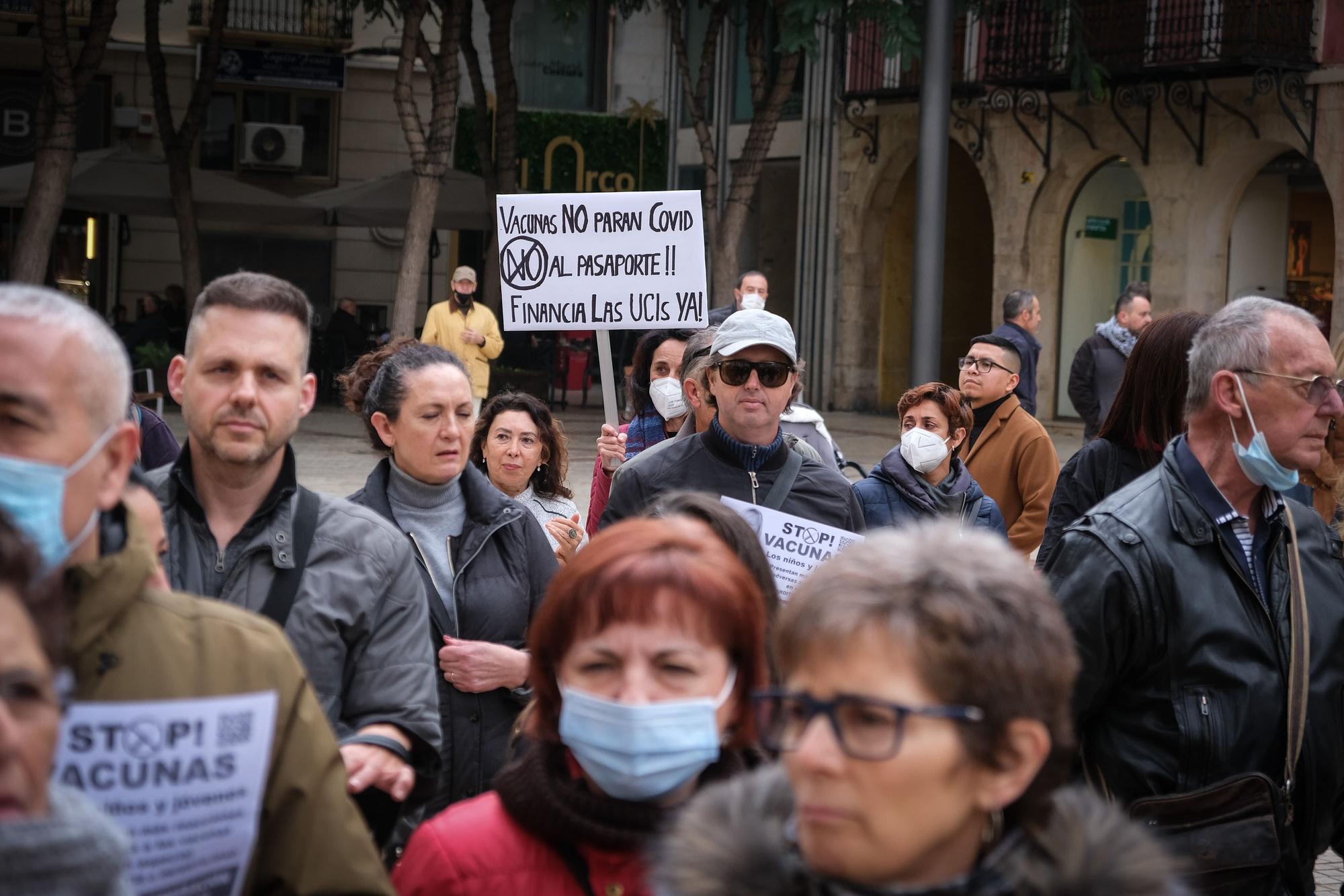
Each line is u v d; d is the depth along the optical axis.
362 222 28.03
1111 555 3.77
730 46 33.28
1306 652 3.76
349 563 3.70
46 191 21.95
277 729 2.68
